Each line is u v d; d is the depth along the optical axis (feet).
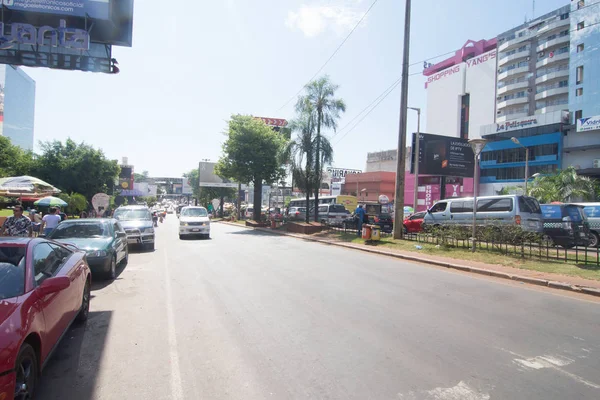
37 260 14.47
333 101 83.20
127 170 227.20
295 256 43.45
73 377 13.28
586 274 29.91
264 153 100.01
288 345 16.02
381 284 28.04
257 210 109.29
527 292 25.82
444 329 17.90
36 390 12.28
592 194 101.76
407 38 55.67
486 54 228.63
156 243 59.72
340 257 42.83
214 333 17.57
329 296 24.30
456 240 47.85
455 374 13.23
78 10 36.68
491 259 37.60
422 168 133.08
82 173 107.14
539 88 201.16
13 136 315.58
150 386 12.58
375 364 14.07
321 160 83.92
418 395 11.76
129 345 16.22
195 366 14.08
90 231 33.32
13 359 9.92
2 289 12.27
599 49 143.64
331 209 101.09
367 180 195.83
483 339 16.62
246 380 12.92
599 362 14.29
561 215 53.52
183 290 26.35
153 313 20.88
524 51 205.98
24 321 11.08
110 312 21.13
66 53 37.14
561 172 105.40
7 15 35.58
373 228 54.95
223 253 46.24
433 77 261.65
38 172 103.30
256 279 29.84
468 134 239.09
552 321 19.22
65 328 15.25
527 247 44.57
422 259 39.60
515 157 152.46
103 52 38.86
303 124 83.41
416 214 75.41
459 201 58.80
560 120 134.62
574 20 152.46
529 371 13.47
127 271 34.19
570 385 12.43
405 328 18.04
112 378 13.19
